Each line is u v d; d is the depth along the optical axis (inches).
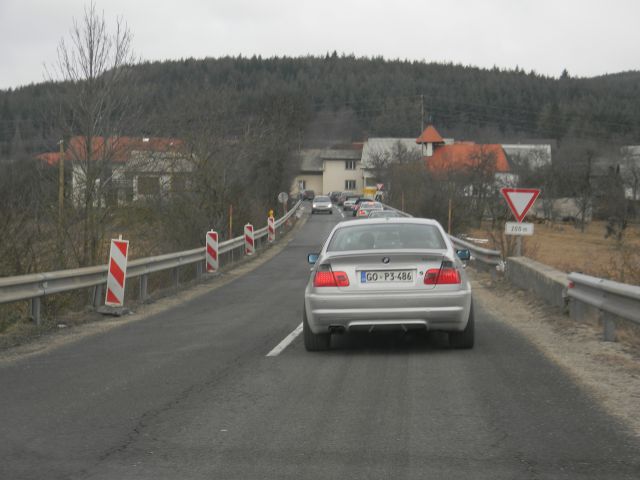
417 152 3774.6
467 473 186.5
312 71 6963.6
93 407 262.8
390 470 189.5
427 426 229.1
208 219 1184.2
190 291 738.8
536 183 2834.6
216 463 197.6
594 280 388.8
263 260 1209.4
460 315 345.7
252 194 1729.8
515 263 666.2
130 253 757.9
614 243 1916.8
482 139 5871.1
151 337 434.9
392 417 240.1
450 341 363.9
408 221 394.9
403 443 212.1
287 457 201.5
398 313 342.6
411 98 6422.2
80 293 582.2
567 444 209.0
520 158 3435.0
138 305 611.5
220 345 395.2
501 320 475.2
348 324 346.6
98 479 186.7
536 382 287.9
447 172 2151.8
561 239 2129.7
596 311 424.8
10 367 347.3
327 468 191.8
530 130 6476.4
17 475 190.1
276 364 337.4
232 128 1445.6
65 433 229.6
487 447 207.3
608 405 251.0
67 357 372.5
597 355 341.1
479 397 265.0
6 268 511.5
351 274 347.3
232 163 1310.3
